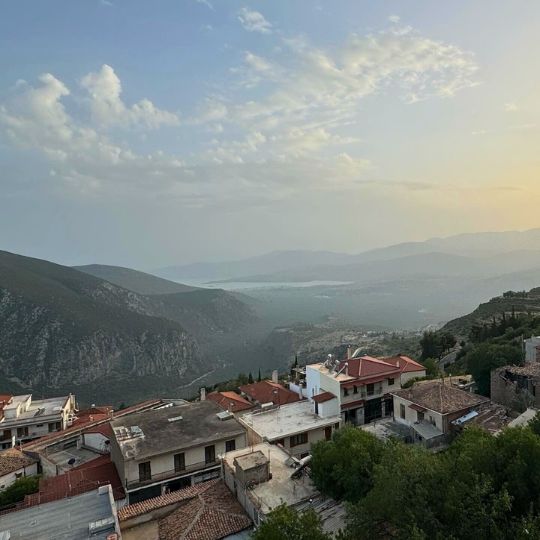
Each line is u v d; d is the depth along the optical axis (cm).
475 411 4519
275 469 3578
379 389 5738
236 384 10488
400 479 2270
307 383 6397
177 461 4234
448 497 2089
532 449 2341
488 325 11381
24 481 4362
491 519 1939
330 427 5253
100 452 5719
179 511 3309
